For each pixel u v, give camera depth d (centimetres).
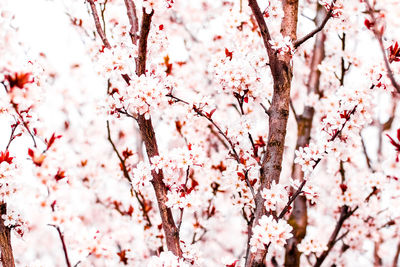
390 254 478
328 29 327
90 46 410
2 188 238
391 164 240
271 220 209
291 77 239
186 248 246
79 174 488
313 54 443
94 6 261
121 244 469
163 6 213
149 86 226
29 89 224
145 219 418
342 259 448
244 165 253
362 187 377
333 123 237
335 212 423
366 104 232
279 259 414
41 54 463
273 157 228
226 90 254
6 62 211
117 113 245
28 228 253
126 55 239
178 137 443
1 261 236
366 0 185
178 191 243
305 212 369
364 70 239
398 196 265
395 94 237
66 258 185
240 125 252
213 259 564
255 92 252
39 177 192
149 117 233
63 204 195
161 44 258
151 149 235
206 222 378
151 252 410
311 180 232
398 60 229
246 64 246
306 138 386
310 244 352
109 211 491
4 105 232
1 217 239
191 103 251
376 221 405
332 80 438
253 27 384
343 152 244
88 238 198
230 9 326
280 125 232
